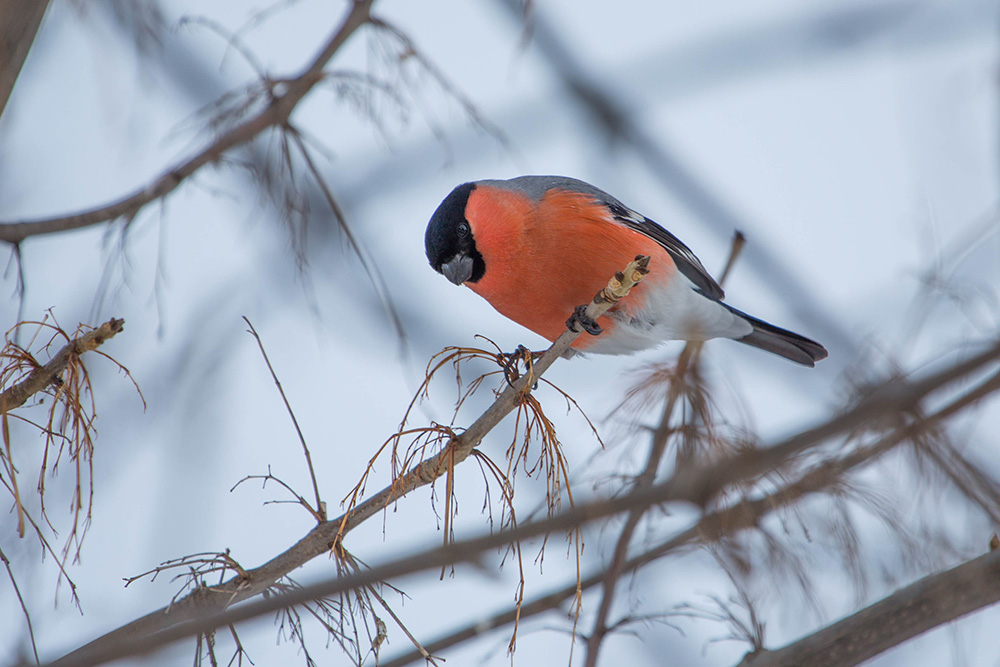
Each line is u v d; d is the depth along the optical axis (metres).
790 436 5.06
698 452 6.25
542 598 6.58
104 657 4.20
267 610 4.25
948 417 6.05
